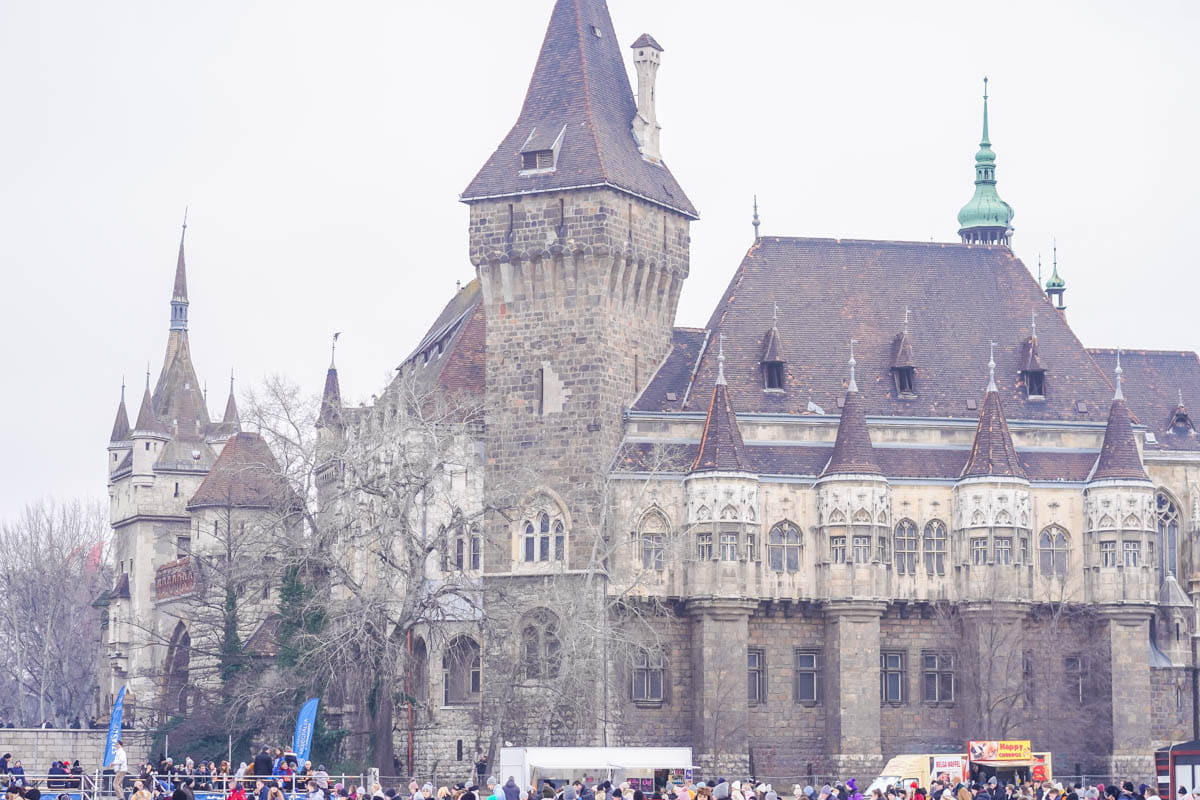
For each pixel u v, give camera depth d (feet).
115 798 291.79
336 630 350.84
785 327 420.77
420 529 399.85
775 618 400.47
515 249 401.90
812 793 249.75
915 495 406.62
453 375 418.72
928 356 422.82
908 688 403.54
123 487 583.58
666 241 414.00
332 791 283.59
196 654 460.14
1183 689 416.26
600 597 378.73
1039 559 408.67
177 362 602.85
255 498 503.61
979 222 569.64
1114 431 411.34
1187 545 432.66
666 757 317.42
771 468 403.13
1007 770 332.80
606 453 395.96
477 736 381.19
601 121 409.08
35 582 627.87
